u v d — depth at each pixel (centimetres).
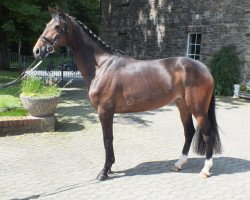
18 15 1455
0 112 889
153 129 918
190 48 1786
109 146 574
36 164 638
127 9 2148
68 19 569
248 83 1495
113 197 509
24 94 834
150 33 1997
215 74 1563
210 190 536
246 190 537
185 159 617
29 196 510
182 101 598
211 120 589
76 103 1246
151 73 568
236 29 1549
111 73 564
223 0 1593
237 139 845
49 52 562
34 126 833
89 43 577
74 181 566
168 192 527
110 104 567
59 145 751
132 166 637
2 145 739
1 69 2098
